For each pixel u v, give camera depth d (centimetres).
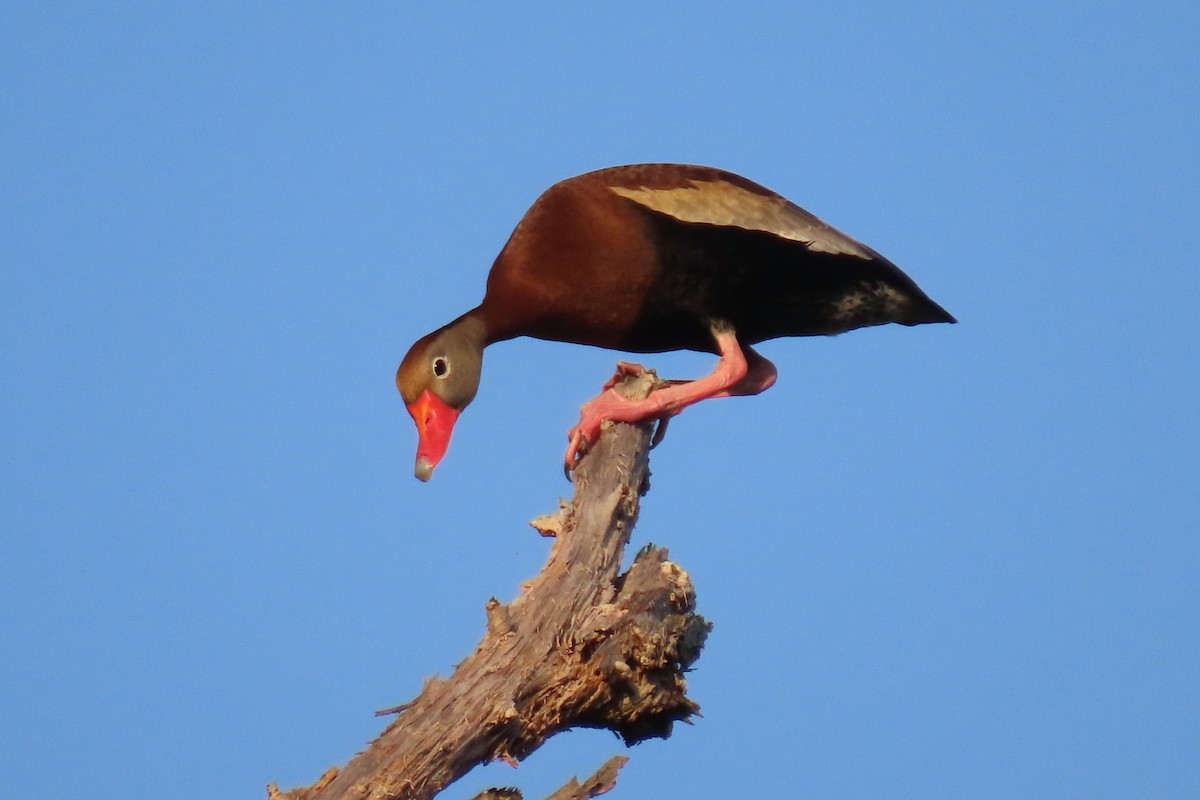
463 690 902
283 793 846
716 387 1362
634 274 1376
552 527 1010
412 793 866
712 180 1382
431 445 1366
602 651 950
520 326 1415
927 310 1458
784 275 1398
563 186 1397
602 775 920
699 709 1016
